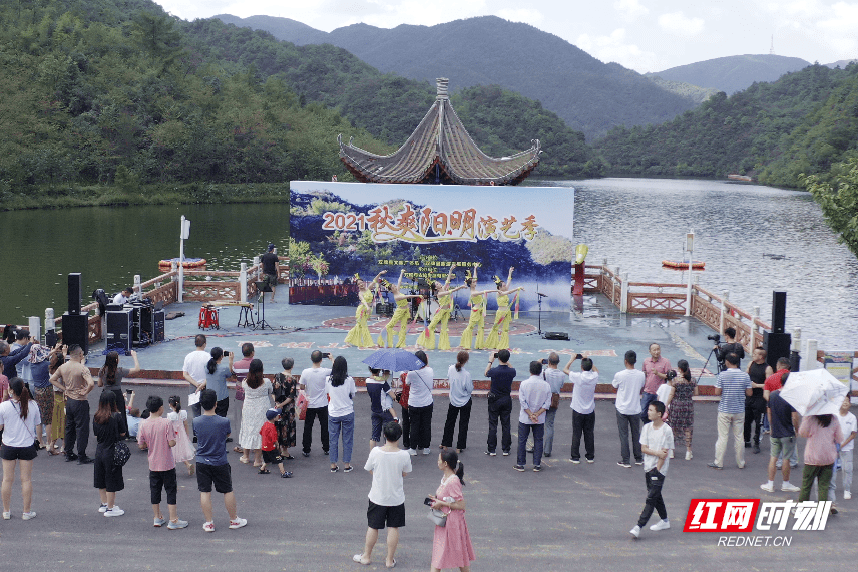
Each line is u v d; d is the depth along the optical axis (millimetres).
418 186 28781
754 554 10461
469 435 16172
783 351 18688
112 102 126562
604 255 69625
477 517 11734
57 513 11719
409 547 10617
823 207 23984
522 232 28781
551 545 10703
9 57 127562
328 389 13797
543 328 26188
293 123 157375
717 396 18750
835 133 171875
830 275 58000
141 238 75562
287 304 29891
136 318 22156
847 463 12680
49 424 14562
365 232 29156
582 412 14312
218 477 11000
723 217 111625
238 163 136000
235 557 10188
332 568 9891
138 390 18844
